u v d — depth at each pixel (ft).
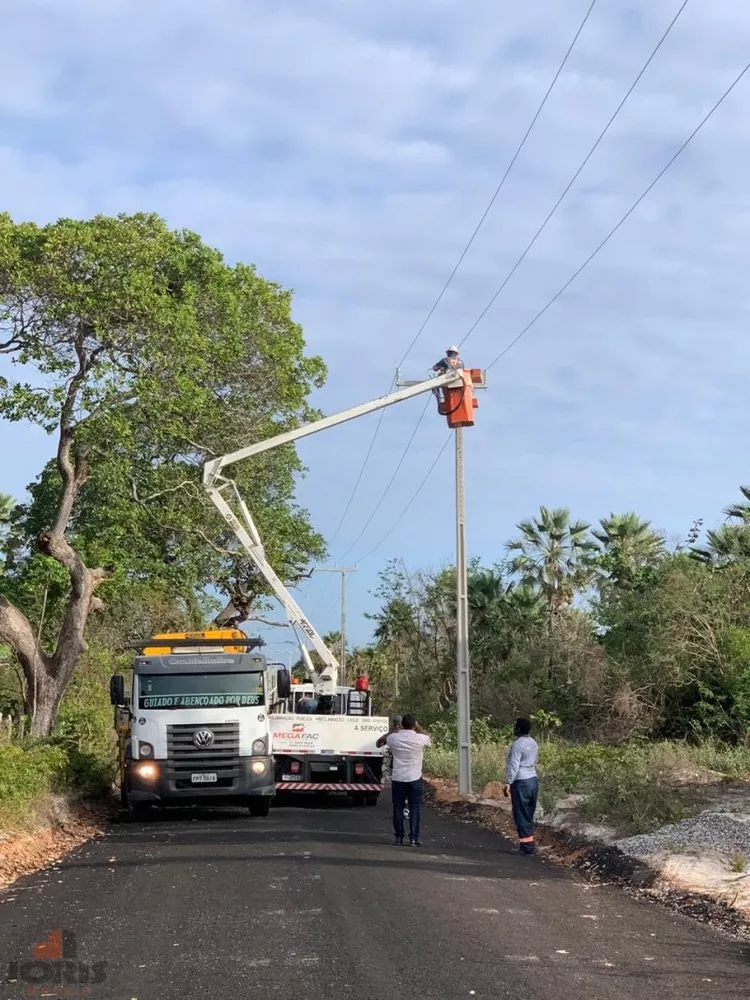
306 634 77.05
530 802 48.26
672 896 35.76
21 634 89.25
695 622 108.27
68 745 72.43
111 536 105.50
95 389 84.99
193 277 93.50
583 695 118.93
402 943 27.45
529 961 25.90
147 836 52.42
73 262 83.35
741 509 126.41
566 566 150.20
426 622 165.89
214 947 26.89
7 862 41.57
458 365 75.82
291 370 106.73
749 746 97.66
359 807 72.18
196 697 62.23
